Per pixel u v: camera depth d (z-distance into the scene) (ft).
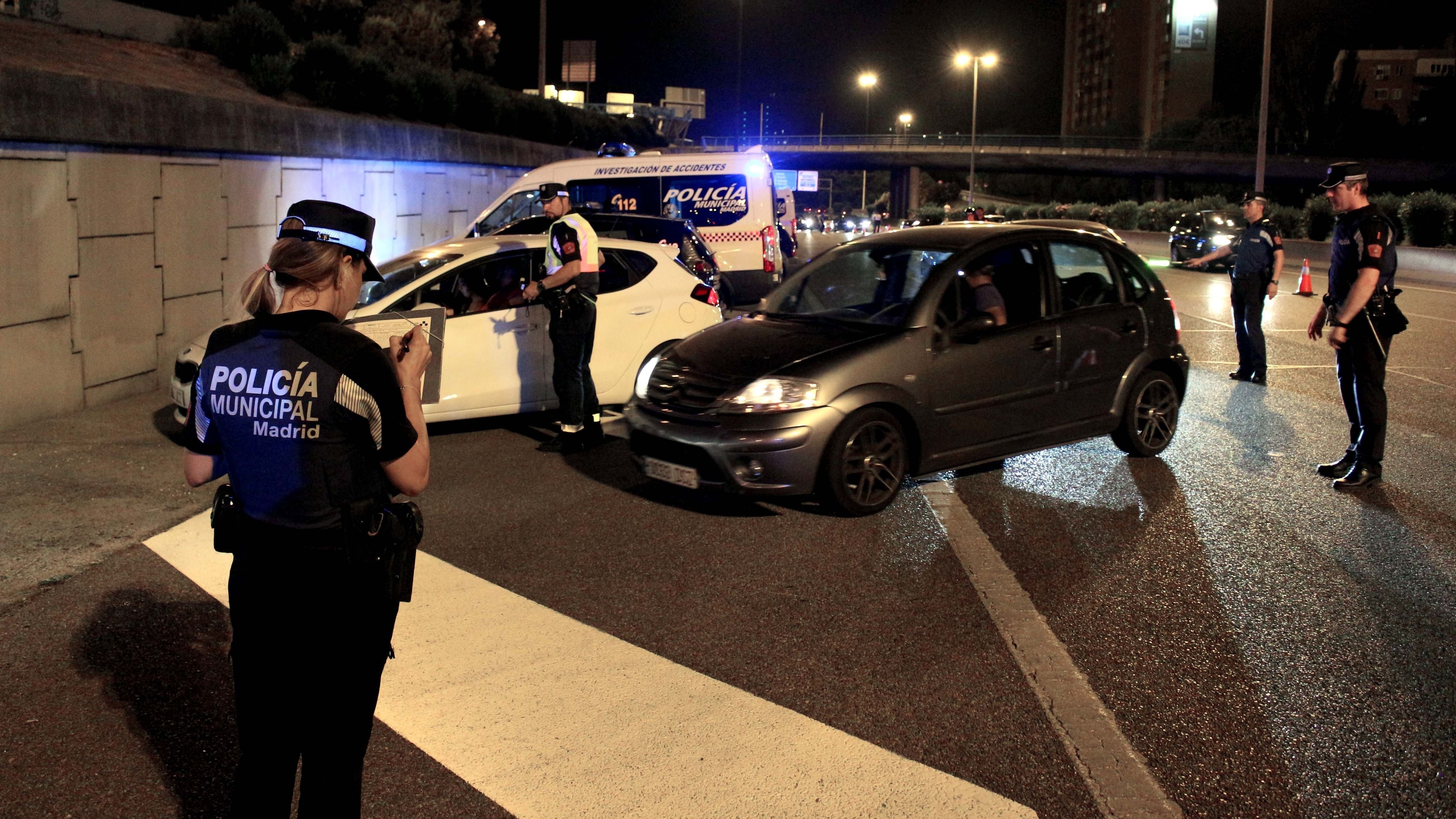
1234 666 13.21
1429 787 10.48
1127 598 15.48
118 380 28.50
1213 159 273.75
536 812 10.03
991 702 12.28
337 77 51.88
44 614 14.69
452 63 125.49
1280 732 11.56
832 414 18.65
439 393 9.89
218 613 14.82
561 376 24.18
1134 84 508.94
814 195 463.01
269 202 36.22
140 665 13.16
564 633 14.28
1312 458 23.85
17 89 23.76
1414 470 22.77
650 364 21.22
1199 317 52.90
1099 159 286.46
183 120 30.50
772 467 18.52
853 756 11.06
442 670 13.15
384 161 46.26
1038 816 9.98
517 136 78.64
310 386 7.39
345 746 7.71
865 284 21.54
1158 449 23.85
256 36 51.75
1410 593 15.67
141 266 29.27
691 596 15.62
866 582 16.19
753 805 10.13
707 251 37.04
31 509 19.19
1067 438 22.09
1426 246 104.42
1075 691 12.53
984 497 20.77
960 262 20.70
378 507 7.72
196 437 7.89
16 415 24.81
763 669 13.17
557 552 17.63
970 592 15.74
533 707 12.16
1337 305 21.52
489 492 21.33
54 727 11.60
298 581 7.43
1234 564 16.90
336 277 7.79
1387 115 301.63
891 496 19.63
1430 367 37.29
